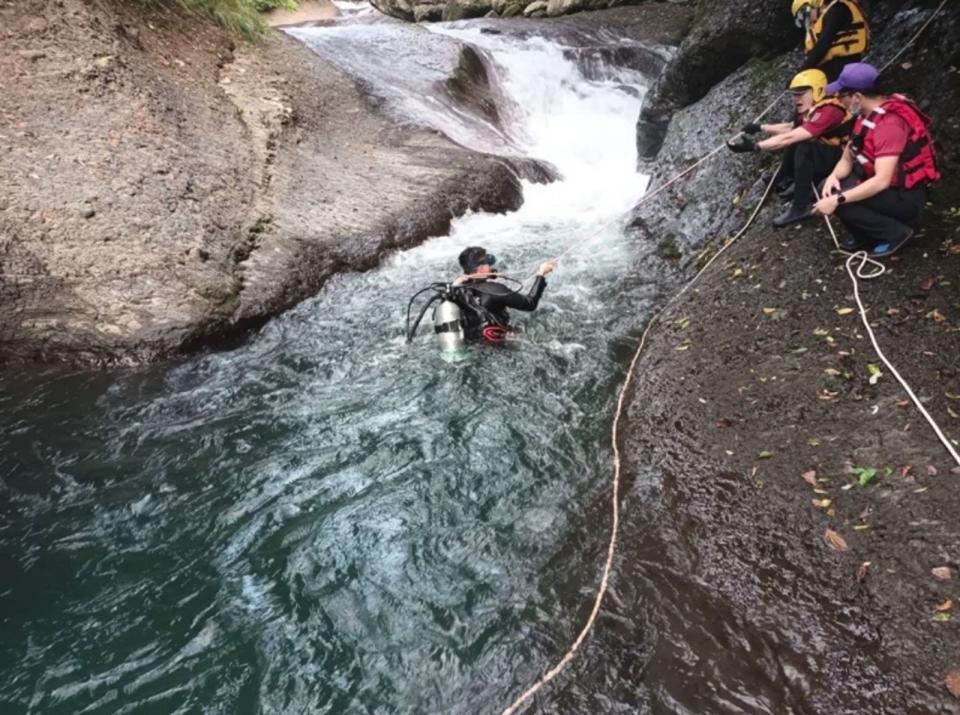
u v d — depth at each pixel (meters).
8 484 3.89
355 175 7.61
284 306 5.84
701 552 3.03
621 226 6.98
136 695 2.74
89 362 5.13
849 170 4.20
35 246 5.28
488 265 5.12
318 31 12.08
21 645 2.96
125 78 6.88
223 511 3.68
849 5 4.73
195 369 5.07
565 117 11.66
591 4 15.44
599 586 3.05
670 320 4.82
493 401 4.45
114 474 3.97
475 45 11.91
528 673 2.72
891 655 2.41
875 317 3.92
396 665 2.82
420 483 3.81
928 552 2.65
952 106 5.12
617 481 3.67
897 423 3.24
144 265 5.50
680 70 7.98
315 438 4.22
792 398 3.63
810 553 2.85
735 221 5.67
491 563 3.29
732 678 2.51
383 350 5.12
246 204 6.54
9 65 6.29
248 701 2.71
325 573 3.28
